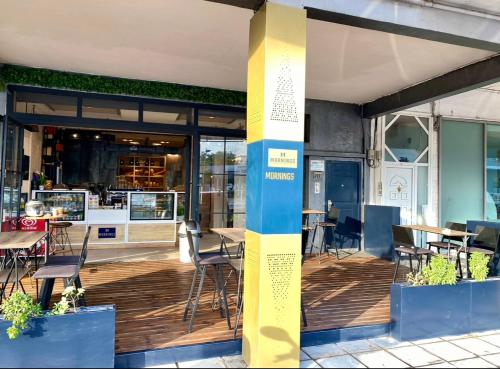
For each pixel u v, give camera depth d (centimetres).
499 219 837
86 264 577
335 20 335
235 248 679
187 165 802
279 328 285
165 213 735
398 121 786
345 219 756
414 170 791
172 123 644
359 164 763
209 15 386
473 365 302
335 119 747
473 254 417
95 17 394
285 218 290
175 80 619
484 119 829
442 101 802
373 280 527
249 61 320
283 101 291
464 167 820
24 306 262
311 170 733
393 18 343
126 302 406
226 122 677
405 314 350
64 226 604
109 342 276
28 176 734
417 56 485
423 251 496
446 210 806
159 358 294
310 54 484
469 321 373
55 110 585
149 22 404
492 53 467
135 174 1209
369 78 582
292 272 291
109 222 699
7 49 490
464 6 365
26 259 483
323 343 339
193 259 358
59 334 268
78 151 1152
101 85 598
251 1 298
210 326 346
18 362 262
